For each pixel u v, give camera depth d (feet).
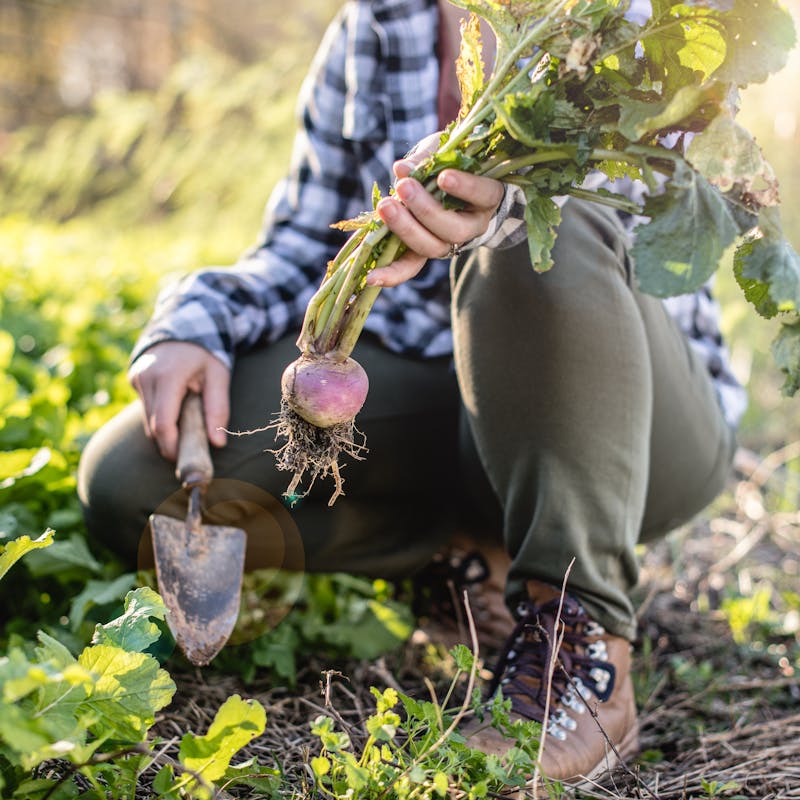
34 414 6.91
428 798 3.36
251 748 4.41
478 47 3.50
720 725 5.15
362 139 5.43
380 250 3.54
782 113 13.74
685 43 3.43
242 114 29.27
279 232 5.68
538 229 3.45
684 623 6.59
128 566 5.51
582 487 4.20
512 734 3.69
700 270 3.16
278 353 5.30
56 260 15.89
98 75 43.04
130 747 3.16
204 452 4.76
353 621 5.76
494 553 5.86
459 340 4.48
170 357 4.91
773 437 11.25
